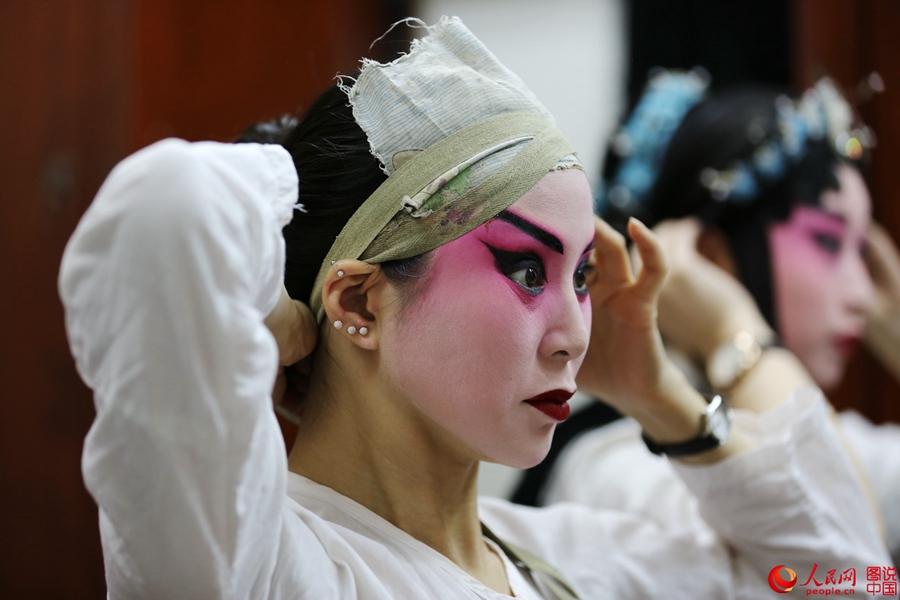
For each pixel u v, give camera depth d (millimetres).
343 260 1471
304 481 1542
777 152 2578
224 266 1112
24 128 2887
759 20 3480
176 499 1115
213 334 1103
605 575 1996
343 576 1368
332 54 3068
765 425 2059
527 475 2693
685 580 2020
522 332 1446
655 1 3535
